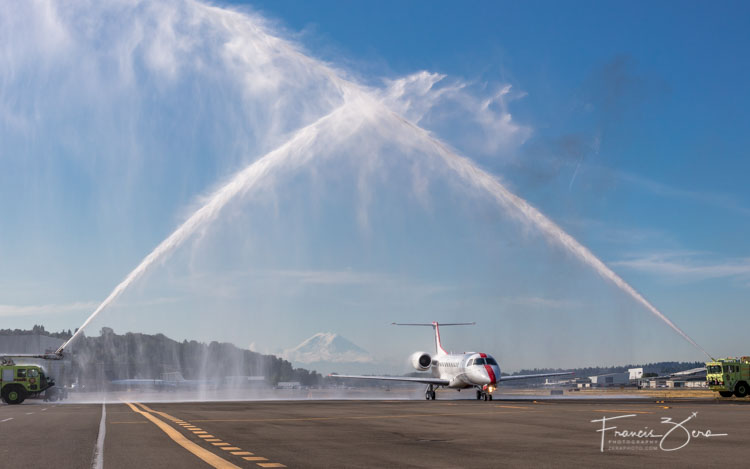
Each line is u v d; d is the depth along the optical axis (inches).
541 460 622.5
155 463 603.2
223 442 793.6
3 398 2384.4
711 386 2600.9
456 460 624.4
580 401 2314.2
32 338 5310.0
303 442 794.8
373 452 692.1
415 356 2952.8
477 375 2506.2
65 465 597.6
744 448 717.9
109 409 1712.6
